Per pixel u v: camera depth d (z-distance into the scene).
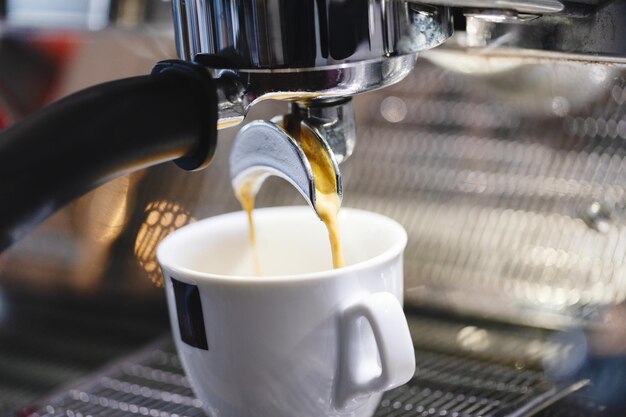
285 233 0.57
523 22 0.52
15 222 0.41
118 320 0.72
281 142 0.49
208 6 0.46
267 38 0.45
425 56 0.62
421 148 0.70
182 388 0.59
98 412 0.57
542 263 0.65
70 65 0.74
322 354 0.50
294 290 0.49
